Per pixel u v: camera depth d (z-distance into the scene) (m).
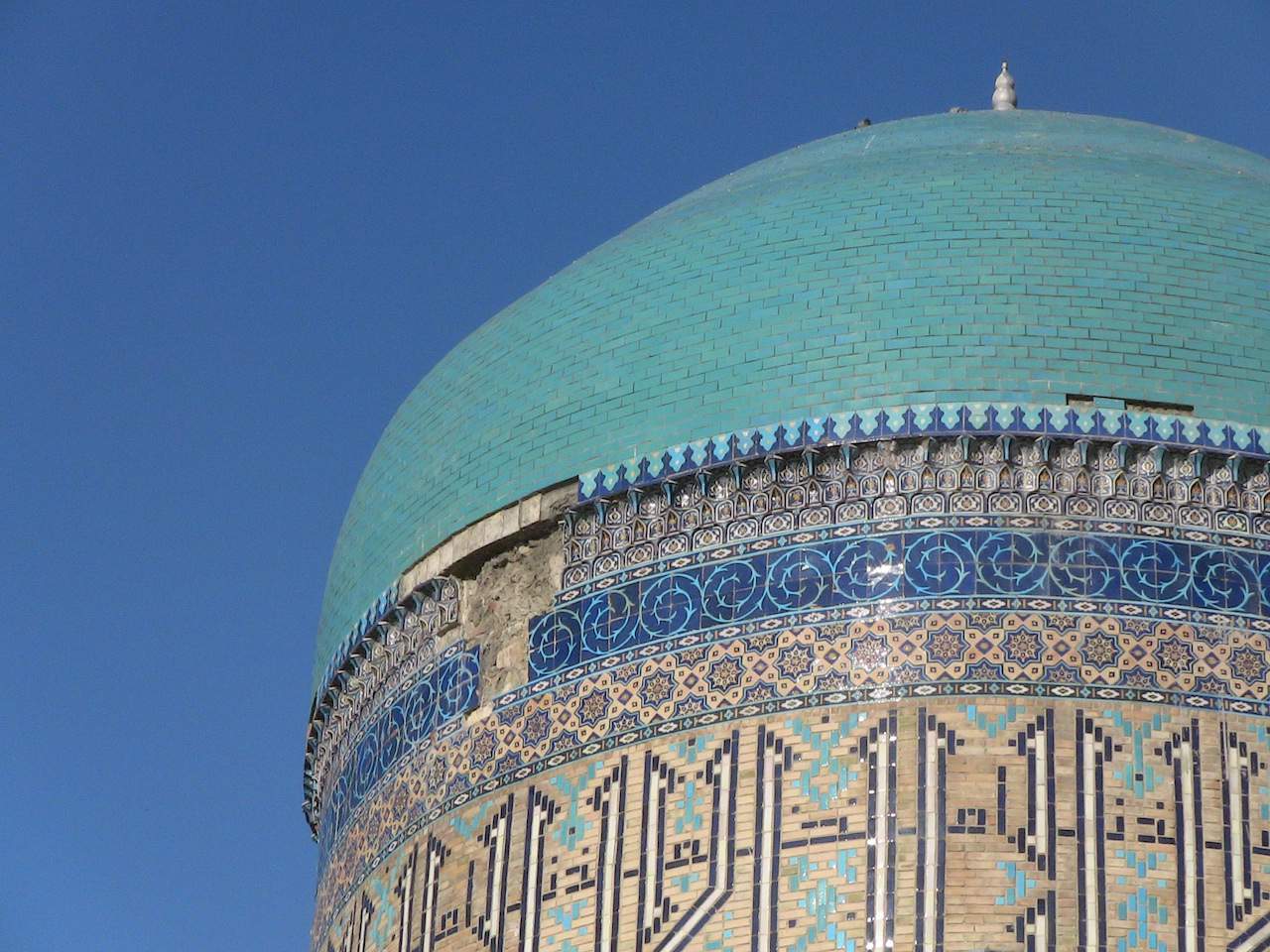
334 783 28.20
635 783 24.84
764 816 24.14
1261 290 26.09
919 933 23.31
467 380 28.11
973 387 25.27
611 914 24.44
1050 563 24.61
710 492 25.59
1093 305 25.73
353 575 28.31
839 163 28.48
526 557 26.48
